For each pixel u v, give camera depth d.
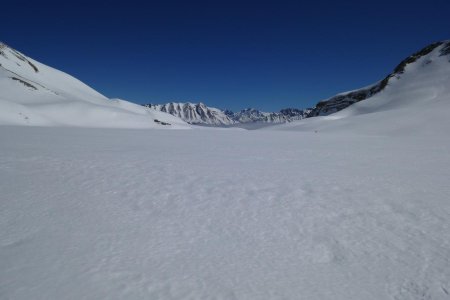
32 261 4.91
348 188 10.09
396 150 22.39
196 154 17.89
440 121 51.31
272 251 5.66
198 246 5.73
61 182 9.66
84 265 4.86
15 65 113.81
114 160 14.11
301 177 11.76
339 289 4.59
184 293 4.28
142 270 4.81
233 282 4.62
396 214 7.69
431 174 12.70
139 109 144.62
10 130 33.50
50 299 4.00
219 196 8.87
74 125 69.44
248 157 17.36
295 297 4.35
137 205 7.82
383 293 4.53
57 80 134.75
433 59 151.25
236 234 6.32
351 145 26.89
